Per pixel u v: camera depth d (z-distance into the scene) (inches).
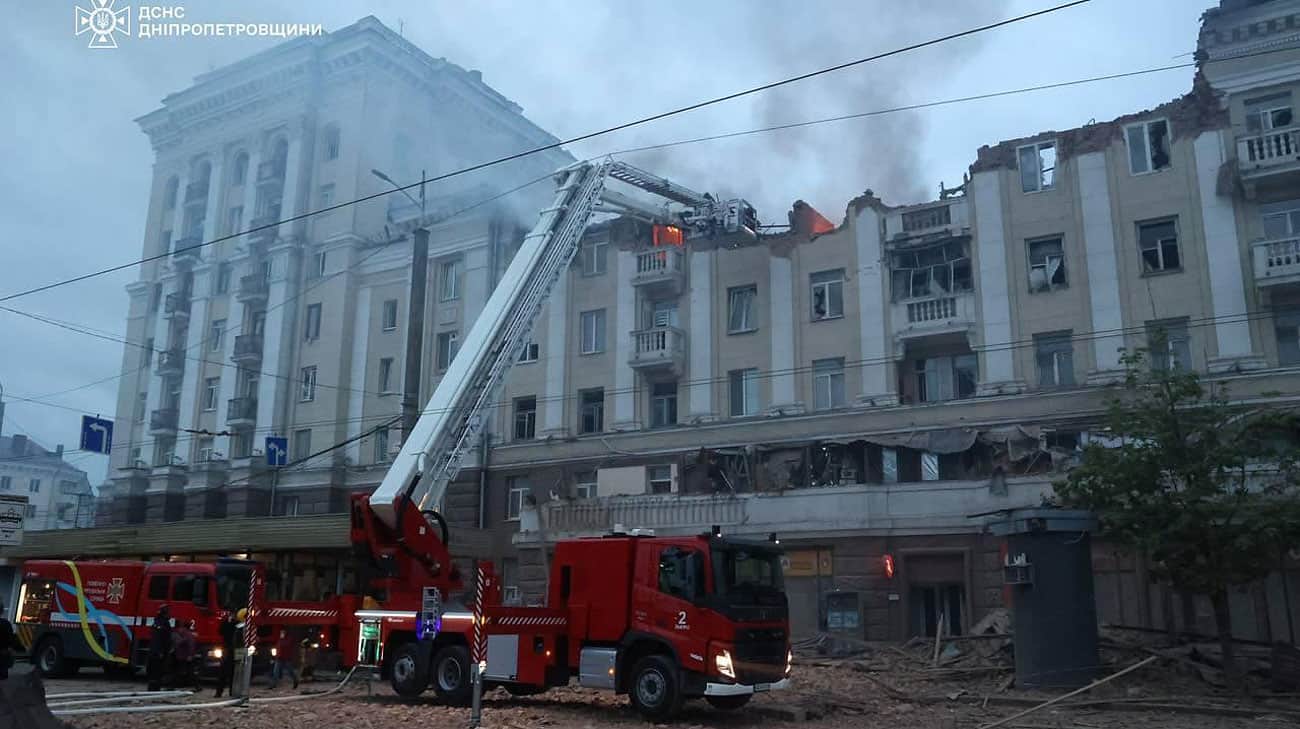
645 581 635.5
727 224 1409.9
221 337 1999.3
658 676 614.5
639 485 1365.7
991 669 829.8
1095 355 1133.7
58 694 717.9
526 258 1093.8
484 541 1441.9
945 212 1268.5
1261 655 801.6
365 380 1765.5
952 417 1184.2
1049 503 866.1
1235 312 1070.4
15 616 979.3
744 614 614.9
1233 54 1128.2
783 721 622.2
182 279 2110.0
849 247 1321.4
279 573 1058.7
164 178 2220.7
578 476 1461.6
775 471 1280.8
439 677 698.2
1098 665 751.1
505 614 679.1
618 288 1496.1
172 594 876.6
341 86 1947.6
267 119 2034.9
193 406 1987.0
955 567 1115.9
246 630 731.4
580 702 716.7
